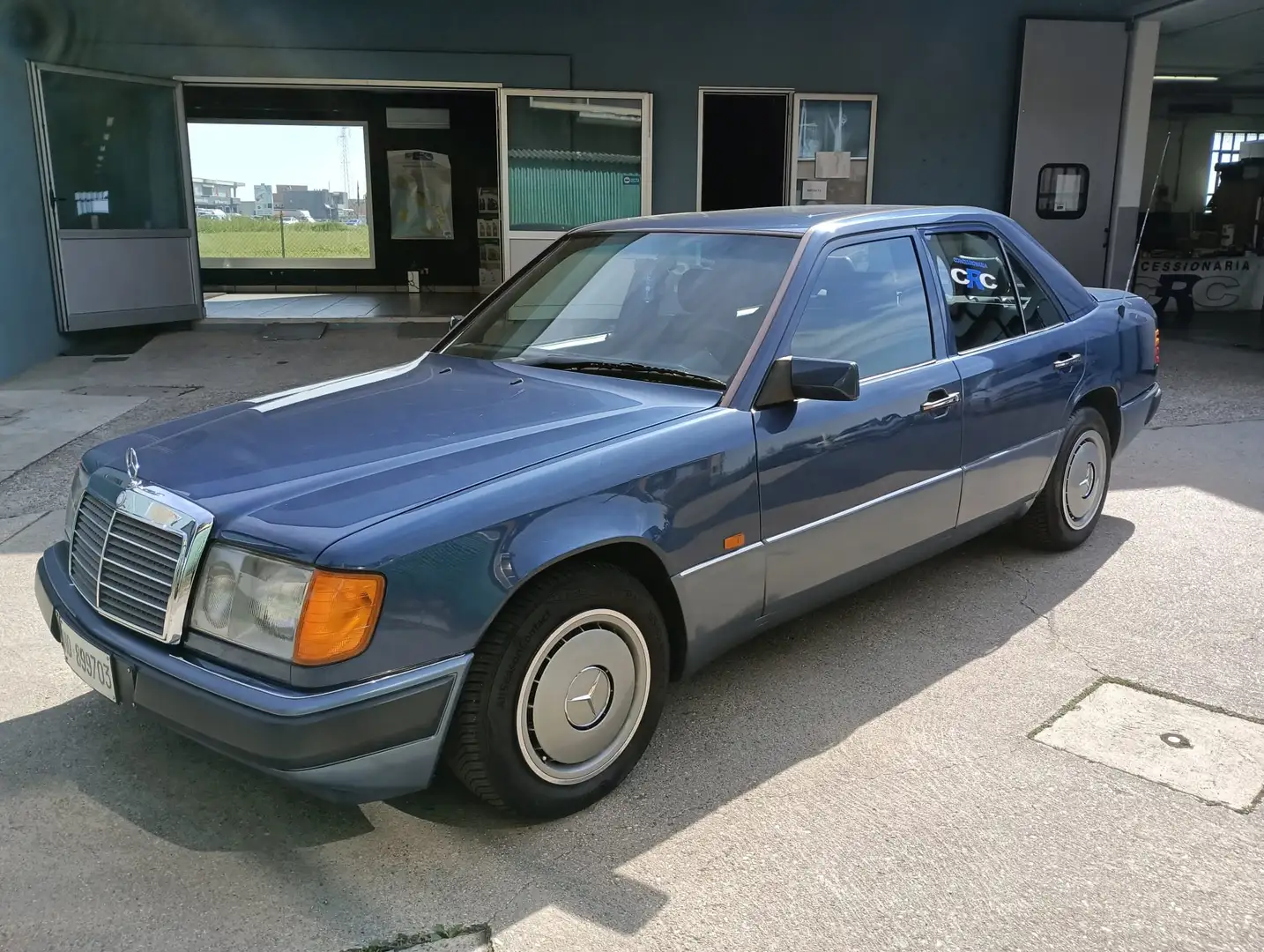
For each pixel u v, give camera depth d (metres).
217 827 2.86
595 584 2.80
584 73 10.95
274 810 2.94
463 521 2.56
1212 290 14.93
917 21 11.24
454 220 16.66
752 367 3.29
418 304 14.46
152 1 10.41
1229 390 9.04
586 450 2.88
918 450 3.78
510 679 2.65
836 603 4.42
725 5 10.95
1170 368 10.20
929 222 4.12
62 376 9.33
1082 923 2.46
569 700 2.81
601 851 2.75
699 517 3.05
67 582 3.06
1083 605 4.38
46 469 6.45
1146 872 2.64
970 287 4.21
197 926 2.46
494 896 2.57
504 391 3.42
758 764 3.16
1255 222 16.31
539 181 11.14
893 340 3.79
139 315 11.12
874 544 3.72
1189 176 20.06
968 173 11.73
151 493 2.72
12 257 9.38
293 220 16.44
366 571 2.41
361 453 2.91
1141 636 4.07
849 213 3.98
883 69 11.34
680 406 3.19
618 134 11.12
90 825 2.87
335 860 2.71
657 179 11.31
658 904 2.54
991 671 3.78
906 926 2.45
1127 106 11.62
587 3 10.79
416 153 16.31
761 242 3.70
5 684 3.69
